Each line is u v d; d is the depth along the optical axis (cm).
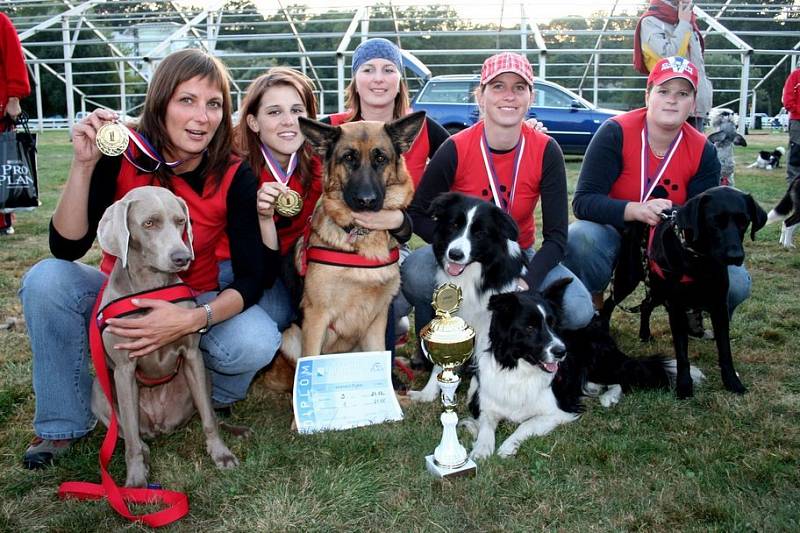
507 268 393
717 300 371
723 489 272
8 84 673
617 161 445
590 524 250
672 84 412
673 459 298
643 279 428
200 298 332
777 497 266
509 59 392
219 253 389
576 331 390
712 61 2505
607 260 451
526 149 415
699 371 394
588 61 2269
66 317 288
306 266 370
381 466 295
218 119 300
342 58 1995
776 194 1045
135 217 266
